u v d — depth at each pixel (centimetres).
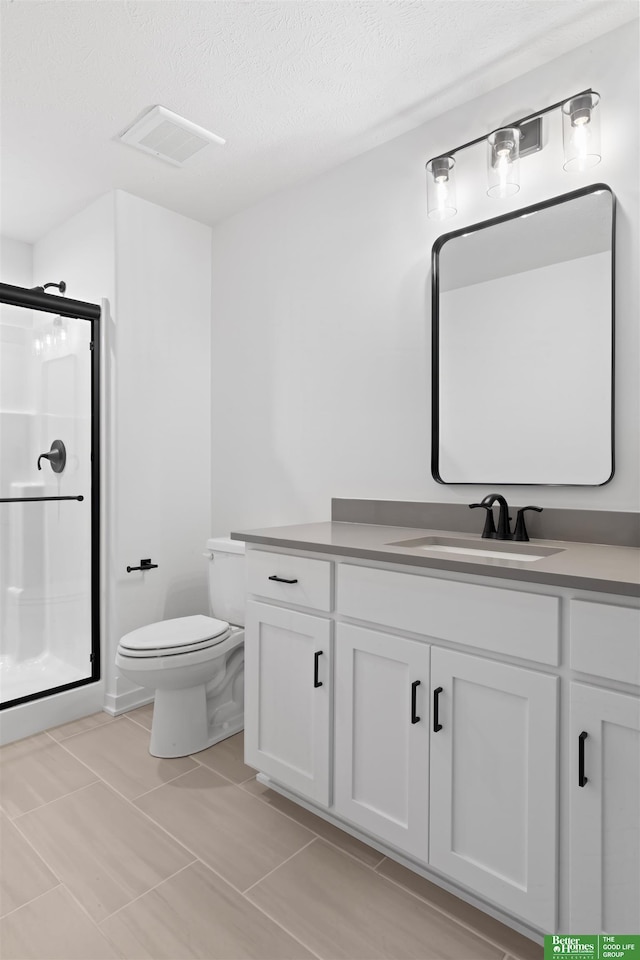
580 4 152
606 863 111
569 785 116
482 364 189
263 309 264
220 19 156
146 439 263
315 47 167
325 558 163
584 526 166
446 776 135
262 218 264
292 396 251
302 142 216
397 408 213
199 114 200
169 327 273
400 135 212
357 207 226
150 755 213
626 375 160
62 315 246
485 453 189
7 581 233
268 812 177
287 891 143
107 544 255
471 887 131
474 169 191
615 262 161
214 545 253
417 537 177
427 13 154
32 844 161
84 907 138
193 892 143
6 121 203
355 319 226
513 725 124
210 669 215
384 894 143
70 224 279
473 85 185
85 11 153
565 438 171
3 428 232
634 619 107
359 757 154
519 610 122
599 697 111
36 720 232
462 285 194
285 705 174
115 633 252
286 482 254
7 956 124
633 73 158
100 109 196
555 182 173
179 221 278
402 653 143
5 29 159
